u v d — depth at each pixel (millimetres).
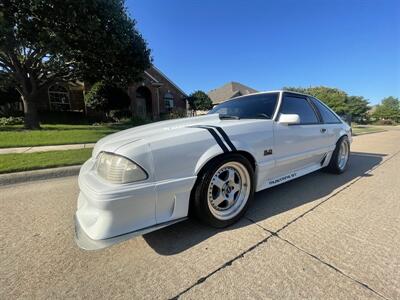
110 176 1936
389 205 3070
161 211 2084
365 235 2338
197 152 2217
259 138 2721
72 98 21125
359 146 9102
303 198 3324
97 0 10617
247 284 1721
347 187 3791
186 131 2299
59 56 11969
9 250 2213
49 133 10547
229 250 2125
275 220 2672
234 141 2471
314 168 3848
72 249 2225
